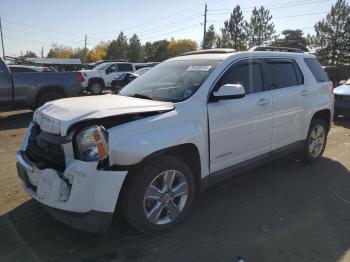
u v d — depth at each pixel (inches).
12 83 409.4
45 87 431.8
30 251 135.4
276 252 136.3
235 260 131.0
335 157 261.4
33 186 144.2
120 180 129.5
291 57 221.3
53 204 128.5
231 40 2277.3
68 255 133.1
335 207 175.6
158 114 143.3
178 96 160.4
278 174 222.1
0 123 402.3
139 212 138.3
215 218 162.6
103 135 126.3
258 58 194.4
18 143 299.1
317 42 1994.3
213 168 166.1
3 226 153.1
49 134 138.2
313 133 238.1
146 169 137.2
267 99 190.2
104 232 133.7
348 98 410.6
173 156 148.4
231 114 168.9
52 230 149.9
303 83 223.8
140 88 181.6
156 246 139.6
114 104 146.3
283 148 209.6
